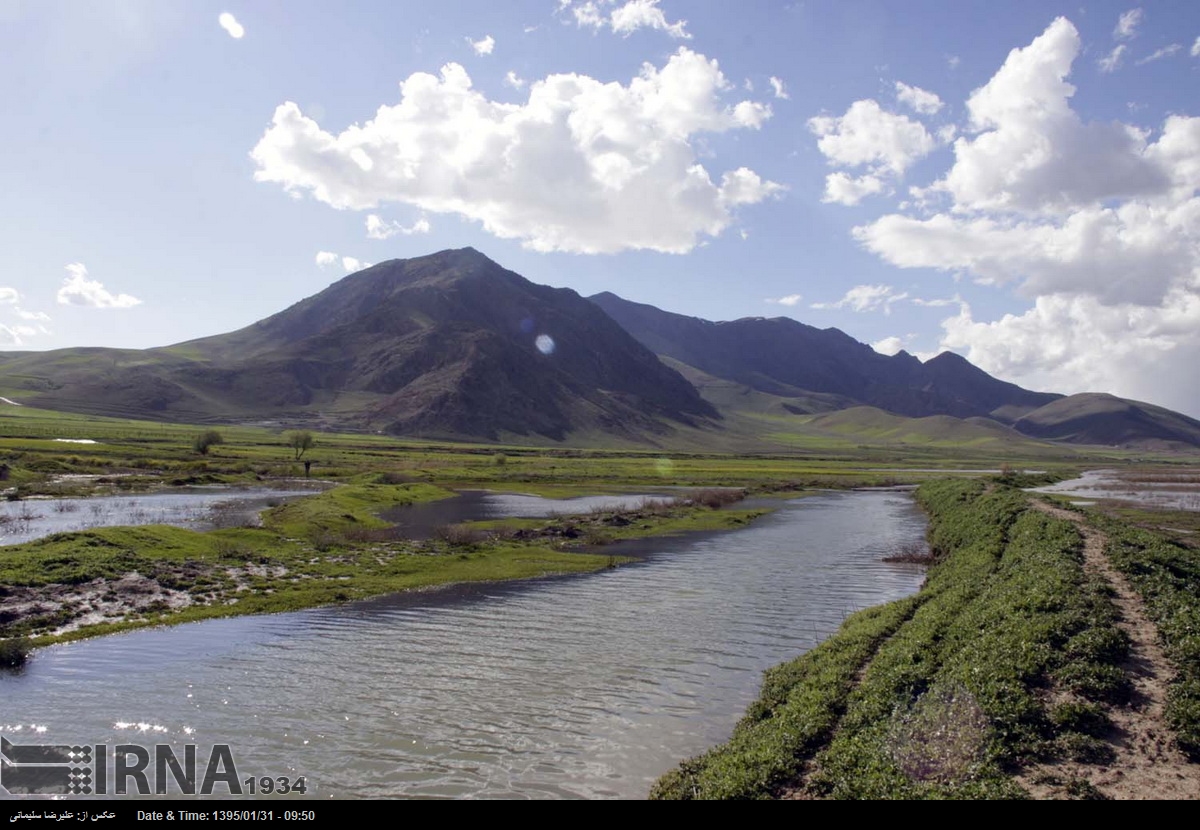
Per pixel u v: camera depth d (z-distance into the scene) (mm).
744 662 25797
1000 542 41000
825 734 18031
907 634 24953
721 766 16500
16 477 86188
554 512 75938
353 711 20969
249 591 34656
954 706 17578
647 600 35438
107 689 22312
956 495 76438
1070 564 29359
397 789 16594
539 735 19500
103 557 35688
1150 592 25844
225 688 22578
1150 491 106812
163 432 194500
